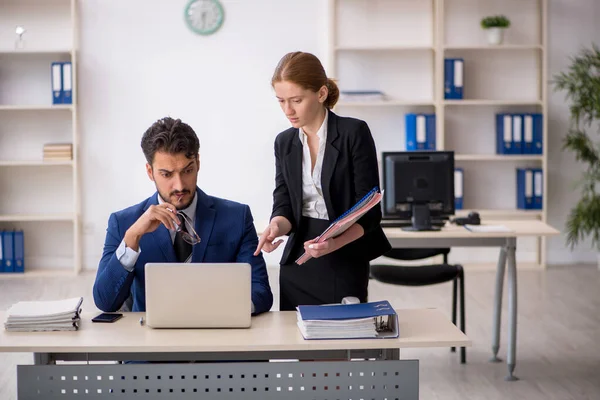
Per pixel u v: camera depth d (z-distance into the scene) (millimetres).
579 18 7508
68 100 7141
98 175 7398
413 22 7453
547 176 7656
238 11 7367
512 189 7652
